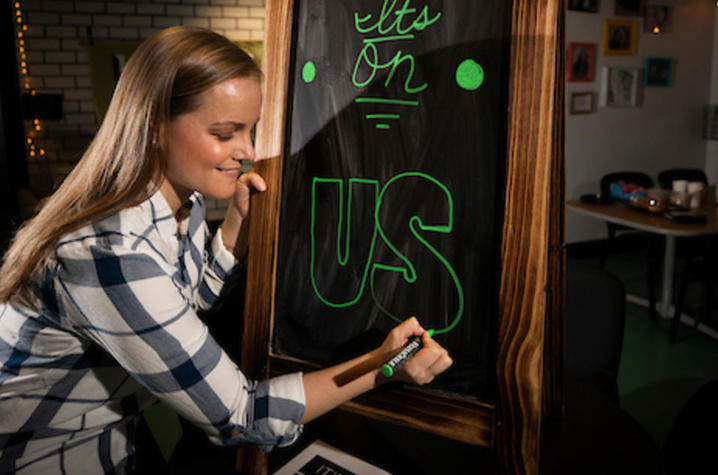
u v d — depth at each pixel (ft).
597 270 5.31
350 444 3.43
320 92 3.20
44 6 14.60
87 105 15.44
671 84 18.58
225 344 5.33
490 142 2.76
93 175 2.36
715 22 18.94
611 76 17.29
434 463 3.26
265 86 3.25
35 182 14.17
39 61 14.83
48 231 2.24
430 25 2.89
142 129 2.32
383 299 3.10
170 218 2.75
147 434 3.28
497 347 2.73
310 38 3.21
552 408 3.65
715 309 12.46
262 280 3.31
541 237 2.60
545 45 2.54
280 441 2.63
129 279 2.20
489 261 2.79
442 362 2.65
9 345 2.42
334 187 3.19
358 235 3.15
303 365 3.23
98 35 15.14
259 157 3.27
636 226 11.03
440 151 2.90
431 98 2.91
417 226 2.99
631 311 12.74
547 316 3.49
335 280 3.22
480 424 2.82
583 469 3.16
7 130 11.82
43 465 2.63
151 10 15.43
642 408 8.75
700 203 12.28
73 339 2.43
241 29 16.33
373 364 2.74
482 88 2.77
